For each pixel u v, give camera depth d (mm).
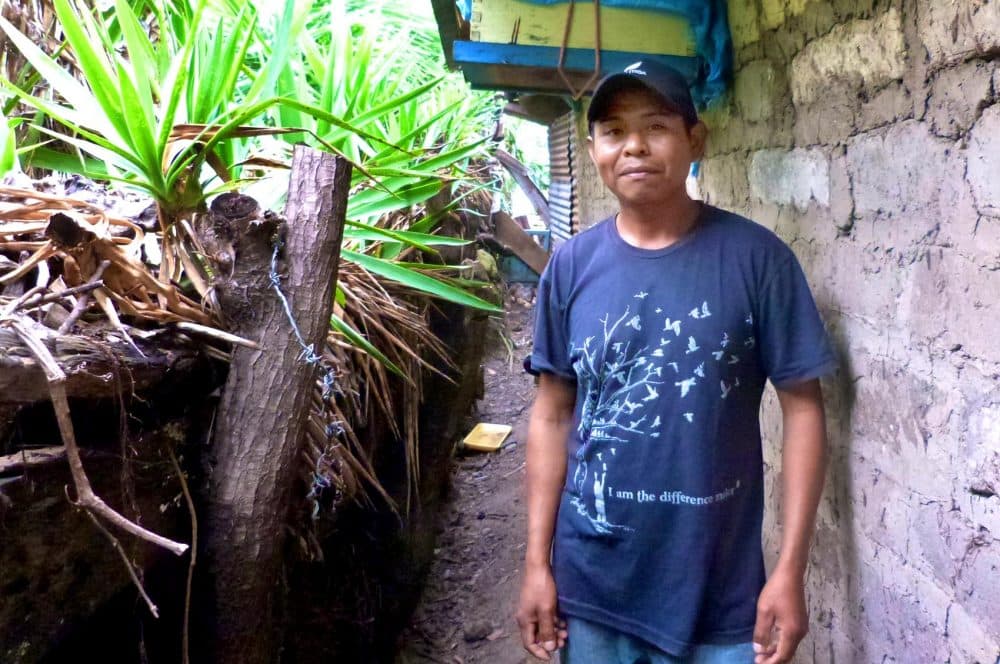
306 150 1117
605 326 1080
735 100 1672
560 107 4949
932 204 935
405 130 2506
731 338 1021
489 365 5176
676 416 1033
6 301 946
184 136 1244
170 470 1051
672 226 1080
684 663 1101
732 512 1058
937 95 913
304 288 1080
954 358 898
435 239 1751
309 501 1394
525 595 1220
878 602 1108
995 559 834
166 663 1141
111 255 974
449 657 2281
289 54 1868
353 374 1675
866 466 1135
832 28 1180
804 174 1316
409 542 2307
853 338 1160
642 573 1081
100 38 1433
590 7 1703
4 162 1120
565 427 1254
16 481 781
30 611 815
